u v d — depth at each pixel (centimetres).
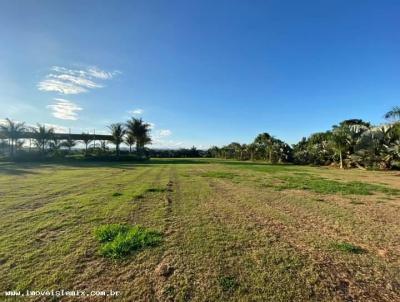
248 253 499
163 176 1978
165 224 680
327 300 351
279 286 383
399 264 462
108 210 821
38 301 341
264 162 5488
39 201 955
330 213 830
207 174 2203
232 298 353
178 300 347
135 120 6253
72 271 420
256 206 919
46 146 5119
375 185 1586
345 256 494
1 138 4650
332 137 3769
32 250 500
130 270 426
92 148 6175
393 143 3095
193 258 473
